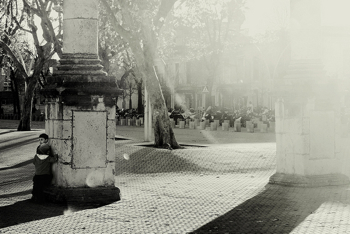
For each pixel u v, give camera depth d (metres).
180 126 45.19
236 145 23.12
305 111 12.35
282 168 12.84
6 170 18.25
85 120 10.55
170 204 10.12
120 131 38.91
